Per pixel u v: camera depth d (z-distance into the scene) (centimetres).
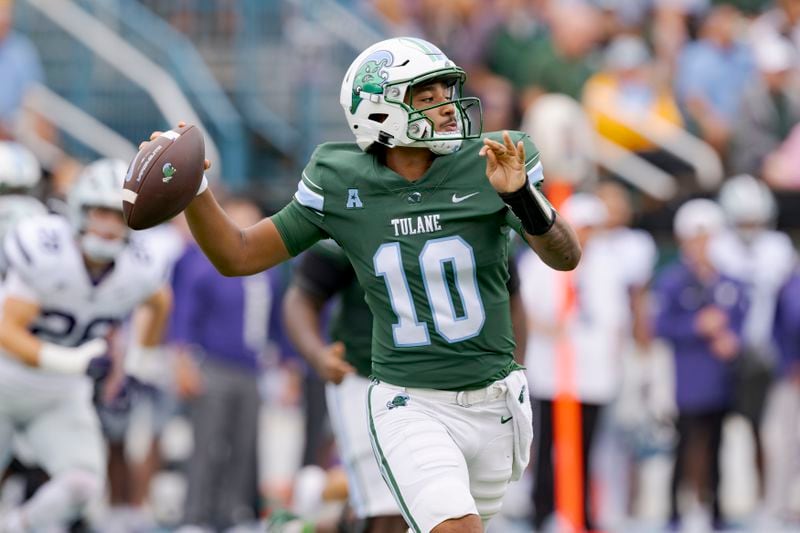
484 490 1569
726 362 3025
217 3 4172
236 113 4072
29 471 2525
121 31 4162
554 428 2859
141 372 2436
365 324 2034
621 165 3784
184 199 1461
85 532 2520
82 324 2308
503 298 1548
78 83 4050
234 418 2931
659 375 3186
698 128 3891
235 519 2919
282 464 3666
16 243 2228
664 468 3466
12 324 2238
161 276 2325
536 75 3925
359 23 4188
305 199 1549
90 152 3934
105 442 2942
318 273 2072
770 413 3303
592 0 4209
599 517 3094
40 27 4062
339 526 2170
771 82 3822
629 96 3831
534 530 2869
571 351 2847
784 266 3142
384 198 1526
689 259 3055
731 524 3045
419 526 1477
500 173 1426
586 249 2908
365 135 1539
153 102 4019
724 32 3997
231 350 2917
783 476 3161
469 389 1529
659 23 4238
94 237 2220
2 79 3694
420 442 1501
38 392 2342
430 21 4194
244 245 1538
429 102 1533
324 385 3019
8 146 2564
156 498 3100
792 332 3134
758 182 3522
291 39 4166
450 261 1511
